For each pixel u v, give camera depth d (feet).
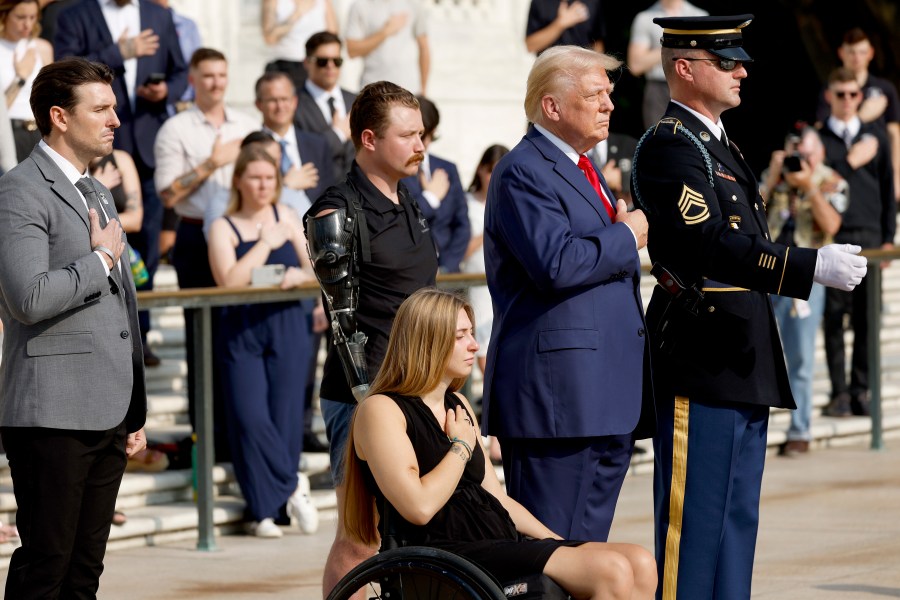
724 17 60.39
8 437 56.59
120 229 57.41
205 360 86.17
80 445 56.44
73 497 56.29
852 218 126.52
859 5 210.38
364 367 61.36
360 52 134.00
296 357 90.79
